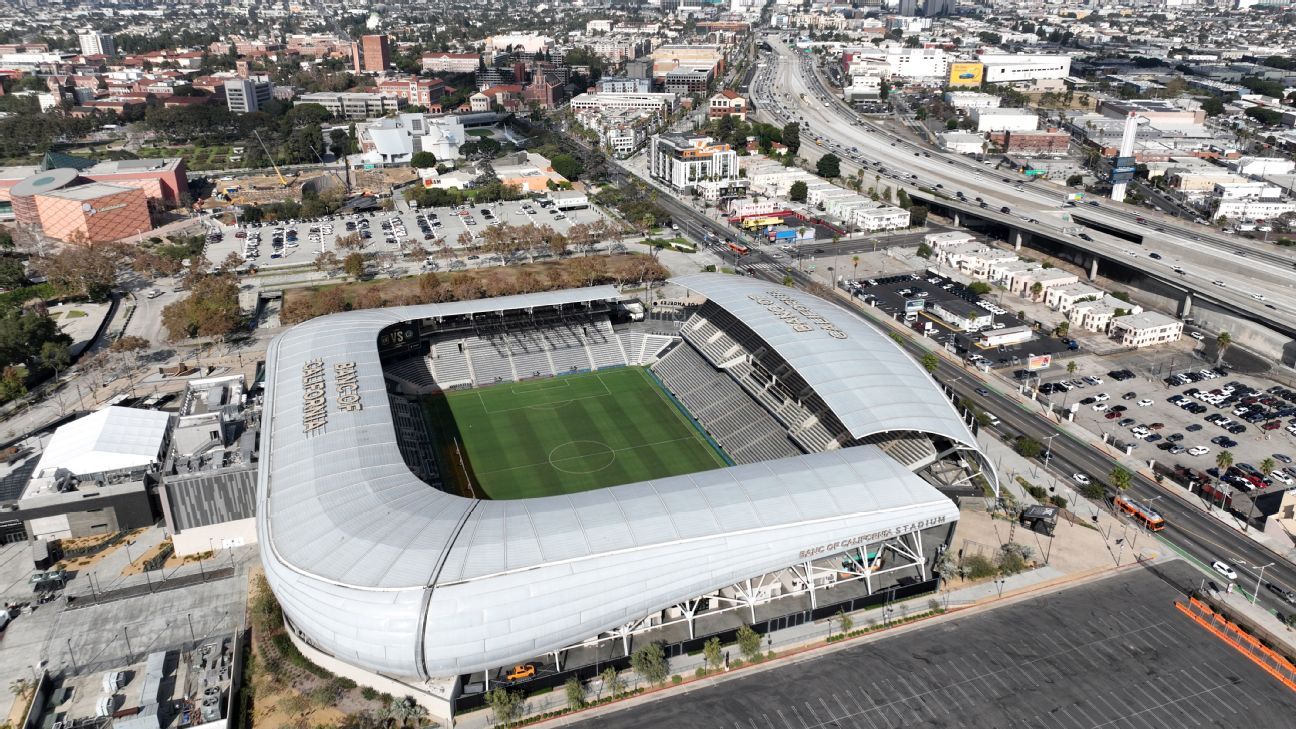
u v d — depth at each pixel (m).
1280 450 190.25
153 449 167.75
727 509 133.50
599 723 116.69
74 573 148.38
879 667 126.25
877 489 141.25
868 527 135.12
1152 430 199.00
